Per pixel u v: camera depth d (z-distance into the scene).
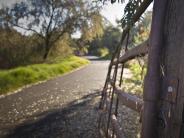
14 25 27.69
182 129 1.09
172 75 1.18
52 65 23.08
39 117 7.81
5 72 14.87
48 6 29.12
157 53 1.27
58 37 30.64
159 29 1.26
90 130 6.29
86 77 19.20
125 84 10.10
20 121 7.39
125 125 6.30
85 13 29.97
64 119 7.48
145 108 1.31
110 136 4.22
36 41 29.52
